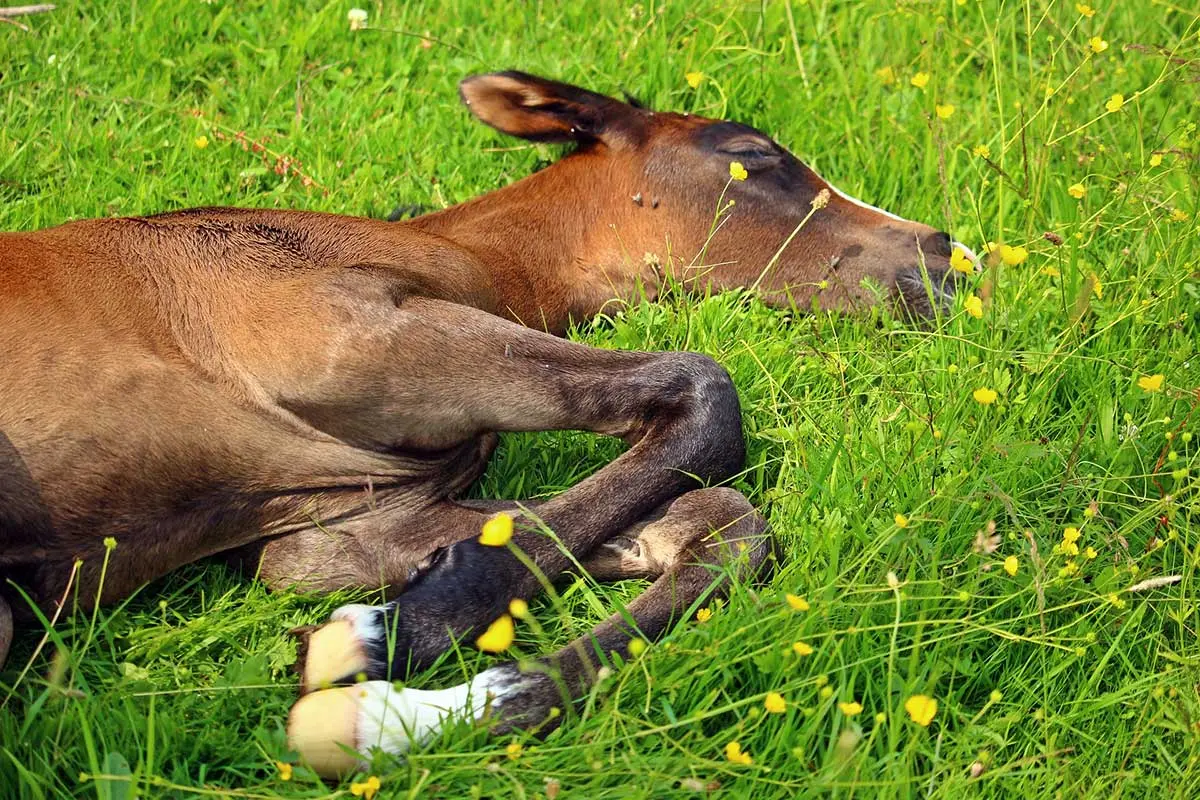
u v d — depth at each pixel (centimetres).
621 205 677
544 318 656
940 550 496
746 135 680
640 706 443
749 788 420
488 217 659
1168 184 737
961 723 463
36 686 460
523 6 914
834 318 662
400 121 798
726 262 677
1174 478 536
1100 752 457
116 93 811
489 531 393
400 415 511
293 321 505
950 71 860
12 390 462
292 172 755
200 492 491
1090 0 908
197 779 432
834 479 535
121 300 502
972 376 592
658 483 514
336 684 446
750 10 902
